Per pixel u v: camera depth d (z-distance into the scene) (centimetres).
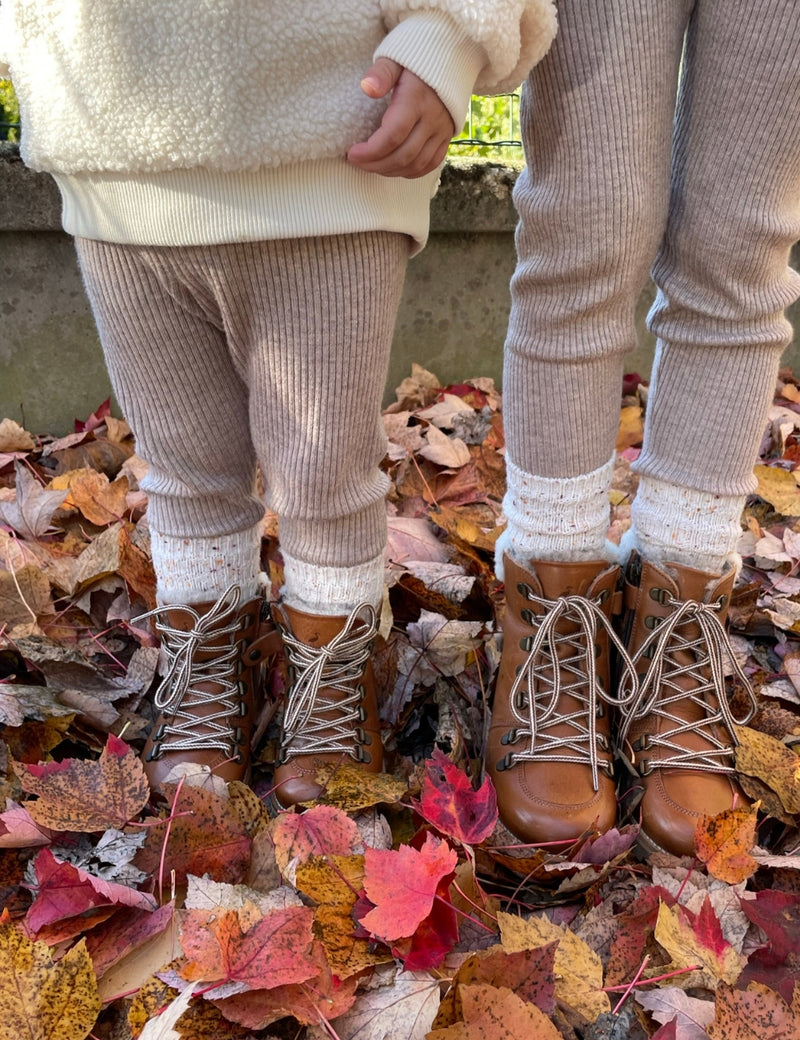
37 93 71
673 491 97
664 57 79
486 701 105
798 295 90
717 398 91
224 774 92
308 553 90
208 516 93
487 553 139
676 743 93
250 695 100
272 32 64
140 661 106
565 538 96
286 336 75
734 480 94
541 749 91
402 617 122
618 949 73
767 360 90
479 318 211
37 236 171
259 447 85
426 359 211
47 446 177
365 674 97
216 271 73
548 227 83
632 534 106
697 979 70
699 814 87
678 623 96
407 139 65
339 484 84
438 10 64
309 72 66
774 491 153
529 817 87
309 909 67
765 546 140
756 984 63
